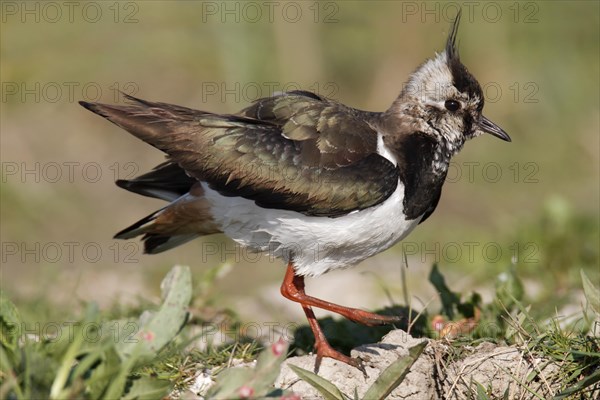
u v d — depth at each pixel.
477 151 19.08
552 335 8.70
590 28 19.83
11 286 13.86
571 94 19.44
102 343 7.30
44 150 18.31
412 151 9.67
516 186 18.44
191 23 20.05
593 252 13.89
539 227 14.58
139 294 13.01
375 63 19.39
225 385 7.06
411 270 14.91
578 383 7.87
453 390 8.40
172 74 19.30
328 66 19.27
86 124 18.81
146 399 7.09
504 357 8.50
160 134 9.33
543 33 19.70
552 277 13.47
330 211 9.15
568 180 18.55
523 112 19.44
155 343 7.77
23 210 17.28
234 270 16.11
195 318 11.57
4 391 6.69
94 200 17.83
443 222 17.39
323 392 7.74
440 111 9.93
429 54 19.27
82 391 6.88
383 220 9.33
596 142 18.91
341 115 9.47
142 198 17.98
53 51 19.59
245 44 18.92
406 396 8.18
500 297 10.52
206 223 9.58
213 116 9.43
